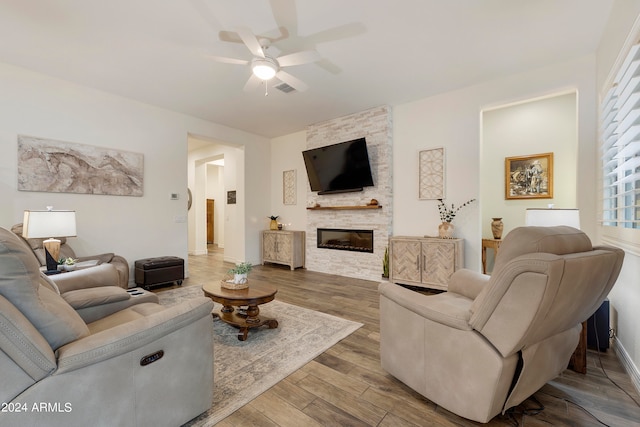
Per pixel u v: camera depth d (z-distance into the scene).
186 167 5.05
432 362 1.60
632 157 2.05
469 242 4.07
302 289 4.25
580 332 1.87
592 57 3.16
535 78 3.51
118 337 1.20
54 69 3.46
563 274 1.20
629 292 2.04
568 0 2.34
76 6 2.36
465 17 2.54
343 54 3.13
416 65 3.39
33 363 1.00
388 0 2.33
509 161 5.04
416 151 4.54
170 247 4.84
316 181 5.53
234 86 3.91
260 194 6.48
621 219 2.23
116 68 3.42
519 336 1.27
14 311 1.01
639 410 1.64
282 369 2.06
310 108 4.79
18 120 3.42
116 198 4.24
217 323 2.94
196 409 1.50
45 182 3.60
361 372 2.03
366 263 4.93
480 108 3.95
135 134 4.41
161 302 3.63
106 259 3.65
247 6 2.38
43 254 3.22
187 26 2.64
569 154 4.62
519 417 1.59
